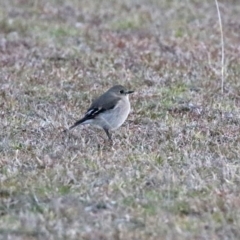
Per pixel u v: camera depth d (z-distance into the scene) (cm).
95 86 1839
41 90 1798
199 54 2111
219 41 2273
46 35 2320
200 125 1571
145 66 2008
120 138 1491
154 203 1176
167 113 1653
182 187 1230
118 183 1234
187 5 2753
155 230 1088
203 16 2602
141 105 1705
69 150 1405
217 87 1842
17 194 1205
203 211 1152
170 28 2434
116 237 1067
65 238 1066
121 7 2711
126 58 2064
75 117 1612
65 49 2155
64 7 2680
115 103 1442
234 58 2075
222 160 1355
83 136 1495
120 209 1158
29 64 2008
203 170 1311
